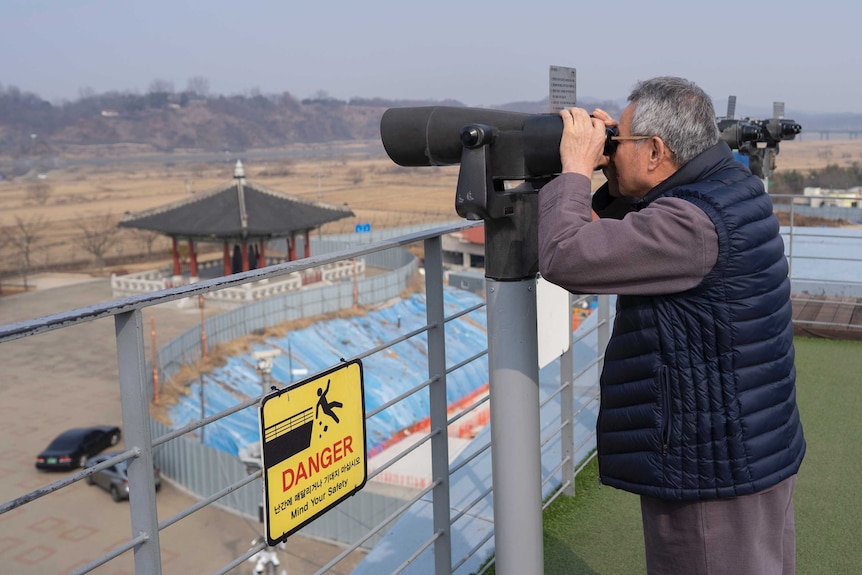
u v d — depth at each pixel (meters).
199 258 72.25
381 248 1.78
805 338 4.99
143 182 174.25
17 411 28.72
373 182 168.75
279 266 1.53
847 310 5.30
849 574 2.37
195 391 24.50
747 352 1.44
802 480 3.02
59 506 20.31
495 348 1.69
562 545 2.60
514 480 1.71
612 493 2.98
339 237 55.34
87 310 1.21
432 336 2.06
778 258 1.49
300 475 1.63
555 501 2.92
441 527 2.16
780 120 5.20
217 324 28.81
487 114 1.61
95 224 98.31
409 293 36.88
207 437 21.36
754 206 1.46
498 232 1.65
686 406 1.47
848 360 4.51
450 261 47.41
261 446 1.54
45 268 69.88
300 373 27.23
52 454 23.33
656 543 1.60
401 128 1.68
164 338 31.69
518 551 1.73
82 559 17.56
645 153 1.53
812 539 2.58
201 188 157.00
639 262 1.42
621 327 1.55
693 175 1.51
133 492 1.35
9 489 21.95
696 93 1.51
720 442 1.46
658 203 1.46
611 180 1.79
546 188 1.52
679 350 1.46
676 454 1.48
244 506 17.22
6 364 34.72
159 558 1.37
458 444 17.00
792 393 1.53
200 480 18.31
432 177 185.12
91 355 36.06
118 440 25.08
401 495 15.48
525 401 1.69
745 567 1.52
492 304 1.69
